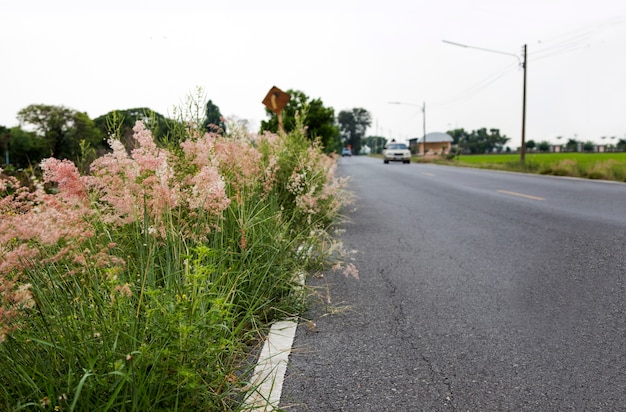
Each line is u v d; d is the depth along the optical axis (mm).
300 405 2717
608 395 2799
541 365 3203
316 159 9234
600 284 4984
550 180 20453
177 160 4277
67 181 2861
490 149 157875
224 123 7000
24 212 2625
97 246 2875
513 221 9234
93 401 2201
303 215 6473
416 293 4836
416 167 38250
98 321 2393
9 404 2143
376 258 6402
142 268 2869
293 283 4410
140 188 3088
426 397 2805
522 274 5484
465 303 4508
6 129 60906
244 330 3736
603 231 7734
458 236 7922
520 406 2697
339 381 3004
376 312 4285
